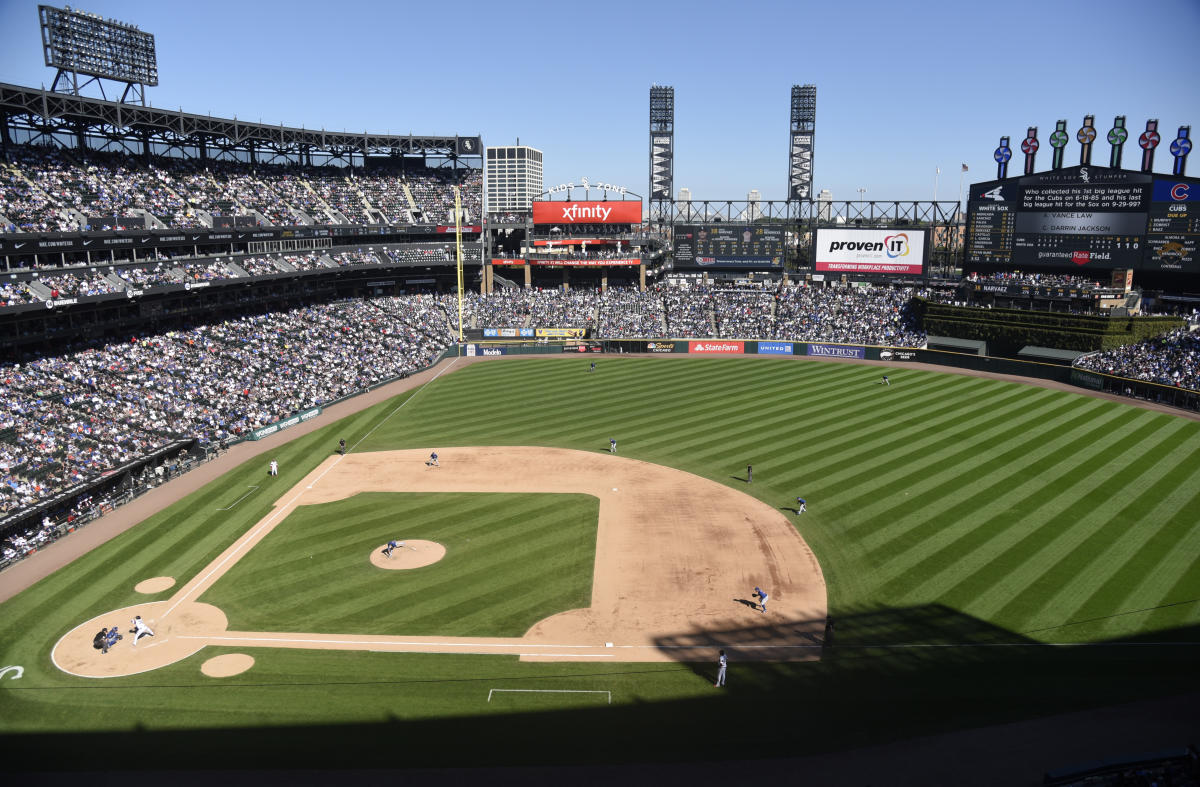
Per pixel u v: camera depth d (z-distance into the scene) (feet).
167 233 269.64
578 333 367.25
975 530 148.36
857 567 136.26
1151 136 284.82
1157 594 122.42
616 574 136.15
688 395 268.00
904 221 403.13
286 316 313.94
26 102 246.27
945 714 94.99
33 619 122.72
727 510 163.53
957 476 177.37
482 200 430.61
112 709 98.99
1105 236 298.56
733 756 87.61
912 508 160.15
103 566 140.87
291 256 332.39
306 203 358.84
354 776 84.84
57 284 223.10
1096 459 185.78
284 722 95.66
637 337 363.97
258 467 196.65
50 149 271.69
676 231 412.36
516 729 93.81
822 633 115.96
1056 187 306.55
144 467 183.21
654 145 422.82
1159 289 293.84
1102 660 105.60
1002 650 108.99
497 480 185.06
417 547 147.74
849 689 101.40
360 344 315.58
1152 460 183.73
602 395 271.69
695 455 200.23
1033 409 234.17
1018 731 90.84
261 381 254.68
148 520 161.89
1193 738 87.92
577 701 99.91
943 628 115.55
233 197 326.65
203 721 96.12
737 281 416.26
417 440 221.05
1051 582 127.54
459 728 94.12
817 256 382.42
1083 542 141.59
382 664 109.29
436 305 388.57
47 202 244.63
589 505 168.04
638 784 82.74
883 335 336.70
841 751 88.12
